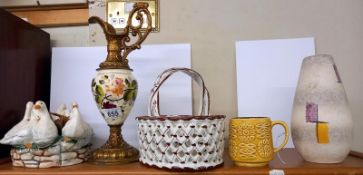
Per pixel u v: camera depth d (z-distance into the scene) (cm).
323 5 78
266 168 51
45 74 79
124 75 58
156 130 51
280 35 79
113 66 58
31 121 56
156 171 50
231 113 78
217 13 80
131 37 79
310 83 55
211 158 51
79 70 78
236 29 80
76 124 56
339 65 77
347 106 54
